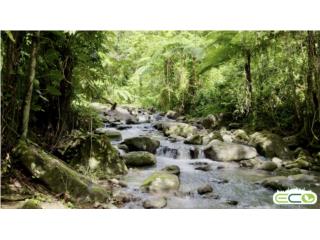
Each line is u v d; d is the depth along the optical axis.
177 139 7.74
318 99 6.75
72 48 4.88
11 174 3.47
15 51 3.72
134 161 5.58
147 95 12.95
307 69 7.00
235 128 8.67
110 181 4.57
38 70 4.52
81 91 5.62
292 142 7.05
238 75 9.18
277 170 5.83
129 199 3.99
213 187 4.82
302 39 7.00
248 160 6.10
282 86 7.84
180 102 11.95
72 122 5.50
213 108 9.98
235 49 8.07
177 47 10.12
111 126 9.04
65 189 3.57
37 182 3.54
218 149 6.39
